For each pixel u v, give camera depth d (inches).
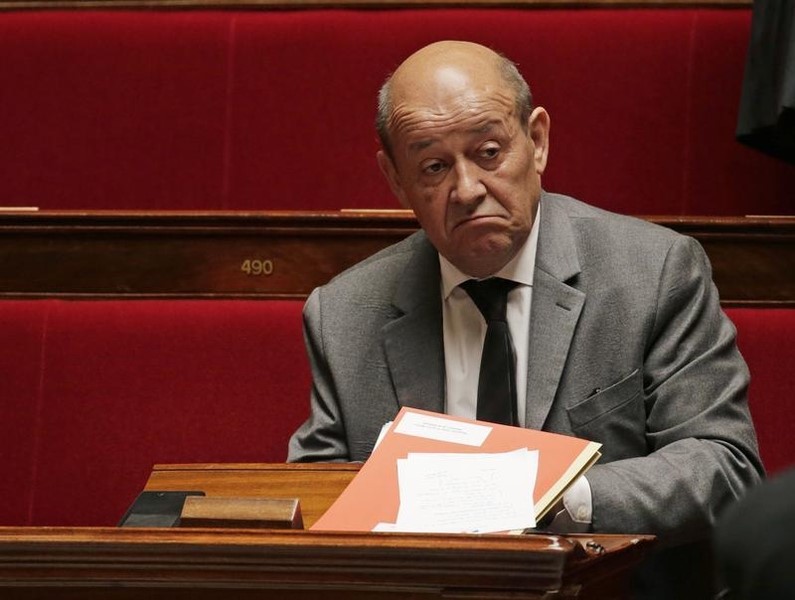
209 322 256.2
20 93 322.7
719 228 245.1
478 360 189.2
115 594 120.1
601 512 156.5
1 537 118.7
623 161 305.4
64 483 255.0
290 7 320.2
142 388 255.6
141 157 319.3
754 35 273.9
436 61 179.2
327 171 313.4
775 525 52.0
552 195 202.7
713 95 304.7
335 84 314.3
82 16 324.2
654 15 308.5
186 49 320.2
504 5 313.1
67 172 320.8
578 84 307.9
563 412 181.8
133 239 260.7
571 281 188.4
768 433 237.5
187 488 163.5
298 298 257.3
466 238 177.2
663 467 163.5
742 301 245.8
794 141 272.4
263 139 315.9
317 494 158.4
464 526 128.6
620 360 183.2
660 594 175.3
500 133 175.2
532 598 110.6
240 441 253.4
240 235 258.2
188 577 116.8
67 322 258.5
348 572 113.3
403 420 148.6
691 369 181.5
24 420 256.8
